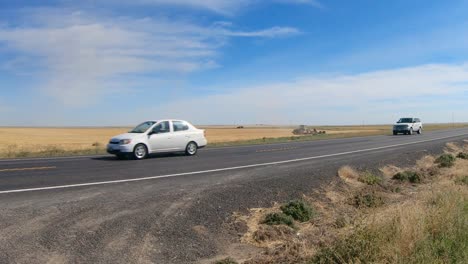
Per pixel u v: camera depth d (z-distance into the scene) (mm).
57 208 8375
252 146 30406
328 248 6035
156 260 6105
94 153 23609
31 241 6414
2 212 7930
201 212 8656
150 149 19391
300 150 25562
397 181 14141
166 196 9922
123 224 7531
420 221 6422
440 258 5617
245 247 7047
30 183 11398
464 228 6523
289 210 9047
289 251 6516
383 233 6016
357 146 29297
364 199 10750
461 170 15742
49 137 60250
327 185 12398
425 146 27750
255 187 11266
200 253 6543
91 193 10039
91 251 6195
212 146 30531
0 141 45375
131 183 11695
